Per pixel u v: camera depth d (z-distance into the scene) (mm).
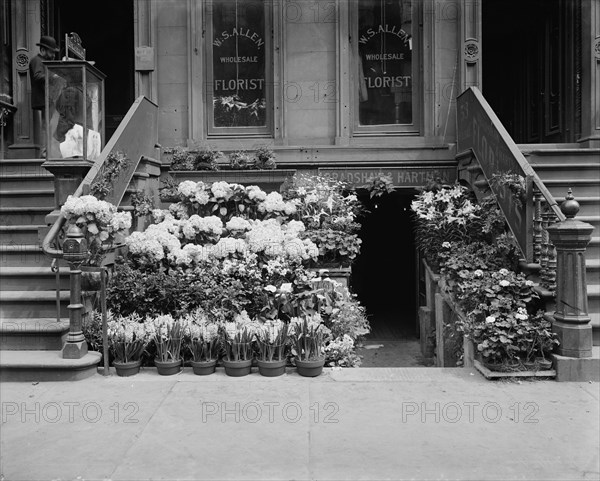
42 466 3779
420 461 3818
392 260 11812
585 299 5461
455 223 7609
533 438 4156
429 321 8227
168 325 5734
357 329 6527
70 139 6777
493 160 7223
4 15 10008
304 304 6230
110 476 3639
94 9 13078
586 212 7395
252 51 9531
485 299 5969
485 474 3641
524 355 5629
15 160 8852
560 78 10367
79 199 5910
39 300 6250
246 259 6605
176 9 9430
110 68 13508
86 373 5516
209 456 3906
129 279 6320
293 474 3652
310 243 6777
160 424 4441
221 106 9555
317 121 9406
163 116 9430
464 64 9109
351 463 3795
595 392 5059
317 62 9406
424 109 9312
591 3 9109
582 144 9211
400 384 5316
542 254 6016
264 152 8516
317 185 8312
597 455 3893
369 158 9141
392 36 9453
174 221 7449
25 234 7414
